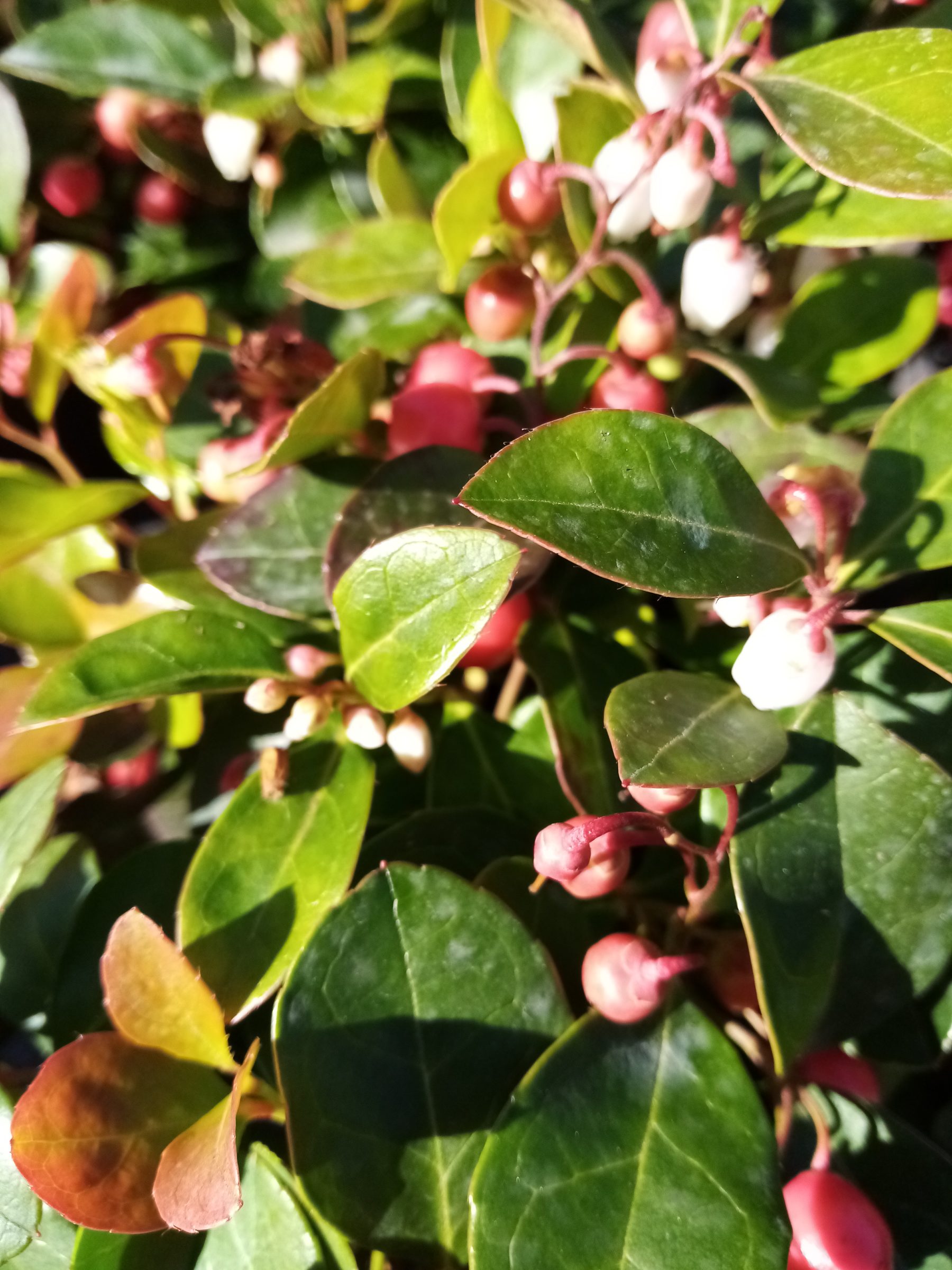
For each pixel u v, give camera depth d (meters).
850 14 0.12
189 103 0.14
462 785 0.11
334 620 0.10
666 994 0.09
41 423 0.13
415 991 0.09
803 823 0.09
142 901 0.11
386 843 0.10
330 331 0.12
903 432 0.09
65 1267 0.09
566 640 0.11
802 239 0.10
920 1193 0.09
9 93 0.13
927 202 0.10
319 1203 0.08
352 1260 0.08
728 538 0.08
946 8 0.11
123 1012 0.08
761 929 0.08
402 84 0.13
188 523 0.11
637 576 0.07
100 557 0.13
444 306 0.12
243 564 0.10
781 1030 0.08
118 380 0.12
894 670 0.10
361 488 0.10
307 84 0.12
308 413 0.10
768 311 0.11
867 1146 0.09
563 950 0.10
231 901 0.09
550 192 0.10
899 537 0.09
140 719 0.12
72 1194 0.08
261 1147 0.09
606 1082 0.08
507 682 0.12
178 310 0.12
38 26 0.14
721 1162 0.08
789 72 0.09
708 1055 0.09
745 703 0.09
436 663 0.08
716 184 0.11
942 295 0.12
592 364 0.11
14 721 0.11
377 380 0.10
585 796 0.10
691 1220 0.08
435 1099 0.08
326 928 0.09
